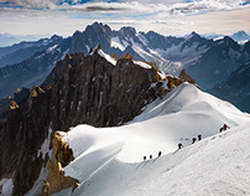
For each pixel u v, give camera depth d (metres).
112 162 50.62
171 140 68.06
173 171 32.09
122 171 46.12
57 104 193.25
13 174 166.75
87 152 66.75
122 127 80.88
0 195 156.12
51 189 66.75
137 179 39.62
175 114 84.94
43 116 192.75
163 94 122.81
